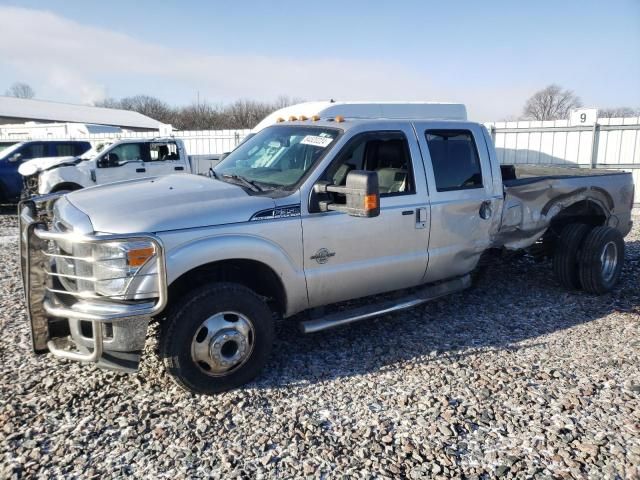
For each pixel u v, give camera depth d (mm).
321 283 4215
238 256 3709
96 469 2932
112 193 3963
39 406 3562
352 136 4340
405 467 2980
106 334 3459
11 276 6945
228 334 3707
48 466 2949
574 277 6180
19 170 14055
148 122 62250
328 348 4602
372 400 3713
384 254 4527
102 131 23359
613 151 13867
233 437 3250
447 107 10609
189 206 3674
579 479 2887
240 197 3893
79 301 3473
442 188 4859
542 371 4184
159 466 2969
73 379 3959
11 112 52625
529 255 6598
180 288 3869
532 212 5688
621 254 6273
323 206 4027
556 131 14430
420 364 4289
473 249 5195
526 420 3463
